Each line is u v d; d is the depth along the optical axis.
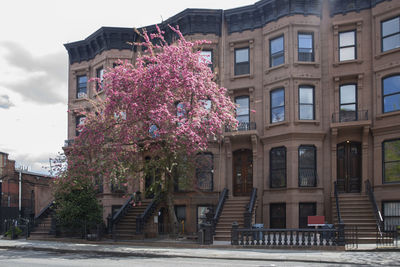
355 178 22.73
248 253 15.32
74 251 17.45
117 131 20.16
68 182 21.11
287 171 22.77
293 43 23.48
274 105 24.14
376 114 21.98
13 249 19.23
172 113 19.19
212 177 24.73
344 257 13.91
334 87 23.25
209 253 15.37
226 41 26.03
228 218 22.16
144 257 15.31
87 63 30.89
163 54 19.73
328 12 23.94
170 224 21.47
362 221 20.08
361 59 22.80
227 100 21.27
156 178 22.23
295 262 13.28
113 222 23.02
